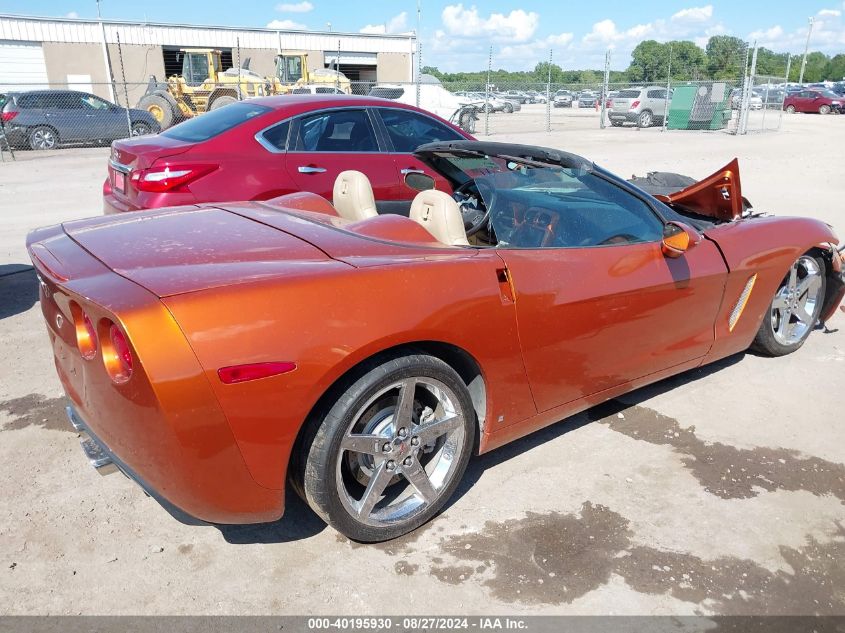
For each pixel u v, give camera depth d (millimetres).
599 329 2910
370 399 2252
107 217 2902
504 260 2598
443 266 2414
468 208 3496
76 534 2502
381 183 5633
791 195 10539
